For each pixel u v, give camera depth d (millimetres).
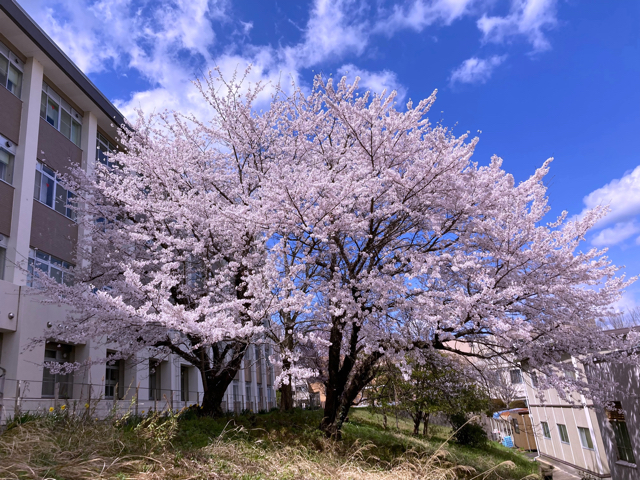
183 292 12016
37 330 13539
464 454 15461
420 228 11195
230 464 7078
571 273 9664
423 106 10438
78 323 10086
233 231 11031
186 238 11352
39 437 6590
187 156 12438
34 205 14867
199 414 12484
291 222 9750
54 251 15383
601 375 12508
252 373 30312
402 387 18594
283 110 13078
